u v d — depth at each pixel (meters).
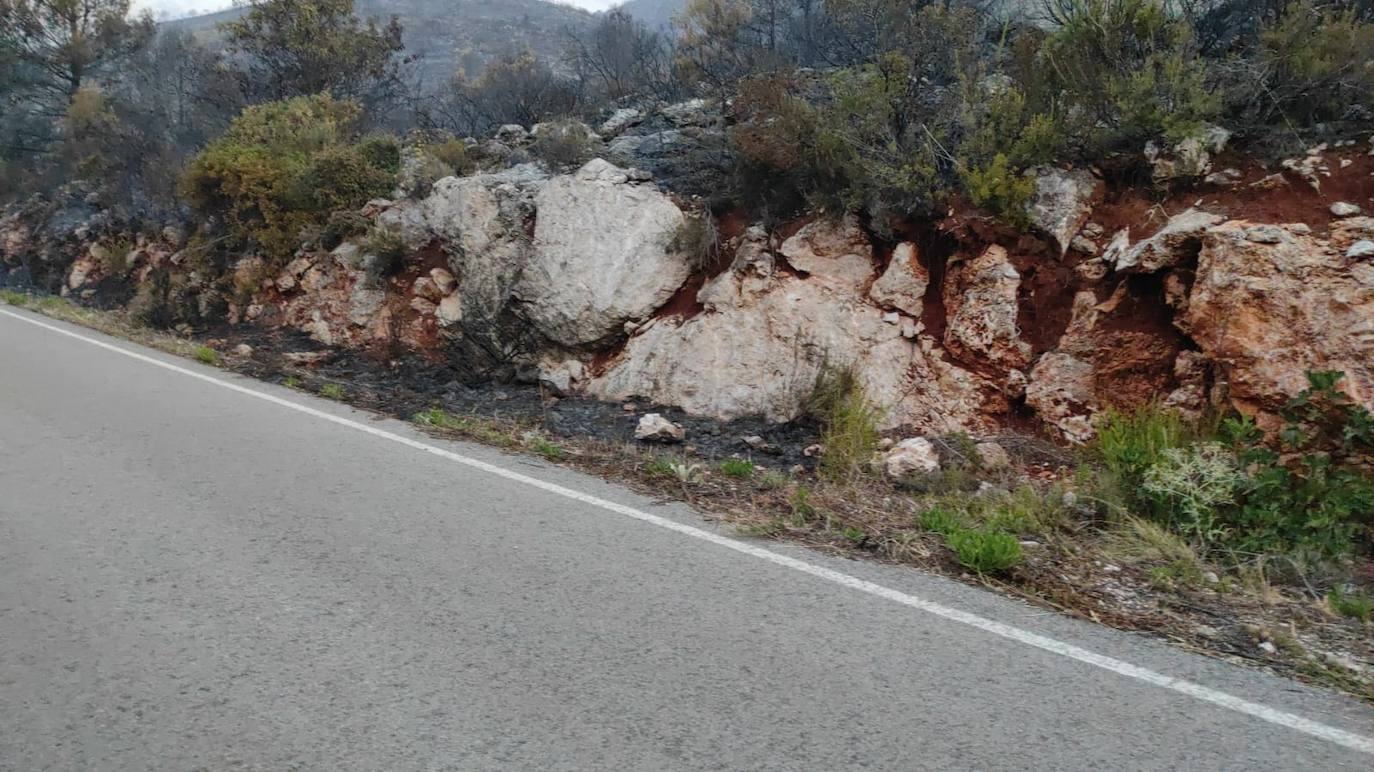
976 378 7.09
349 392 8.52
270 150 13.03
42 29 21.06
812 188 8.34
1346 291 5.66
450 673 3.50
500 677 3.48
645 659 3.64
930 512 5.35
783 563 4.70
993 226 7.30
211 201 13.29
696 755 3.01
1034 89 7.63
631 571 4.52
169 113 19.61
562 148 10.66
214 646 3.66
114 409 7.52
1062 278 7.00
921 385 7.23
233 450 6.42
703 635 3.86
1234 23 8.33
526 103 16.17
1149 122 7.01
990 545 4.65
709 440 7.20
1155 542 4.99
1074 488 5.89
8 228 18.70
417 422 7.44
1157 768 3.00
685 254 8.81
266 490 5.58
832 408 7.16
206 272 13.07
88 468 5.91
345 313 10.97
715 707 3.30
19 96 20.84
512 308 9.30
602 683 3.45
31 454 6.18
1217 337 5.98
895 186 7.65
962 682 3.53
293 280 12.00
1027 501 5.51
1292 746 3.15
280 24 16.91
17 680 3.37
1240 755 3.08
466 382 9.15
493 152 12.30
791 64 11.14
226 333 11.80
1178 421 5.98
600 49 18.41
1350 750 3.13
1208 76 7.38
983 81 8.33
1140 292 6.63
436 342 9.99
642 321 8.73
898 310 7.57
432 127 15.75
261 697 3.29
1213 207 6.51
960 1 9.81
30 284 17.20
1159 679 3.60
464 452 6.62
